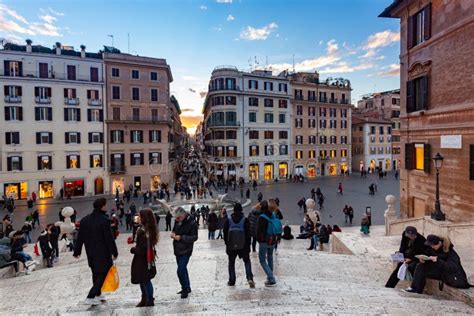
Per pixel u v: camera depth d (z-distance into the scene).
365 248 10.89
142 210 5.54
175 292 6.79
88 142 42.59
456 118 13.41
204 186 45.56
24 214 30.88
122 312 4.94
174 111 72.06
